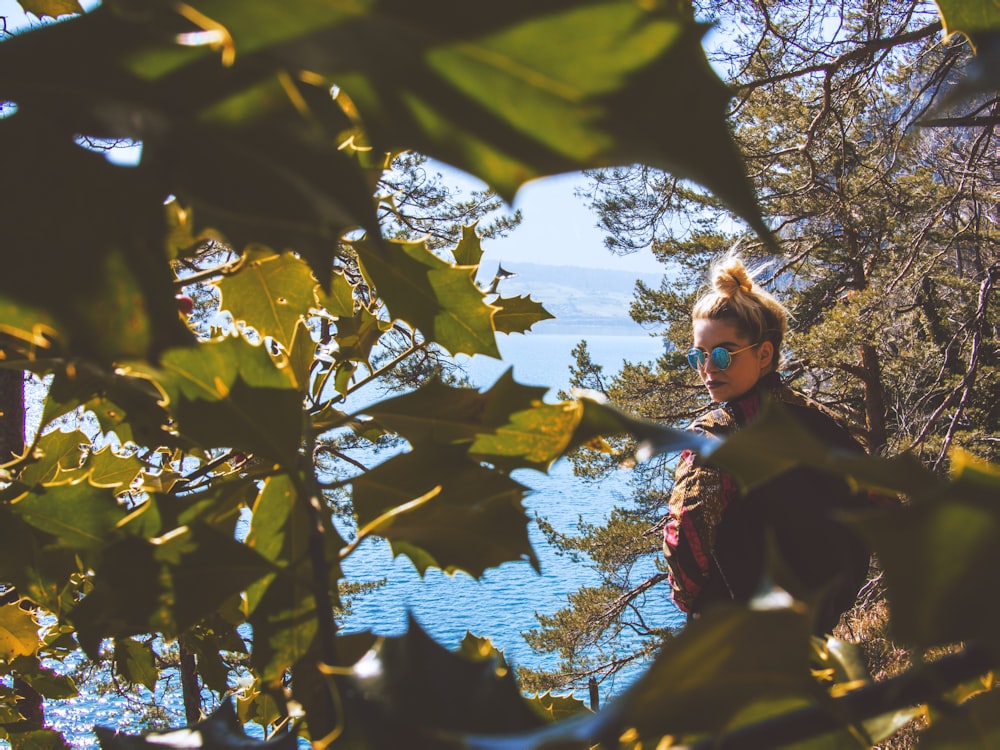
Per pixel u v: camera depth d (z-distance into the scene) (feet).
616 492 43.27
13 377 9.80
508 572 96.63
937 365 36.29
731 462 0.92
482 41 0.70
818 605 0.77
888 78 29.48
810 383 44.86
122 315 0.91
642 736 0.75
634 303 43.70
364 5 0.70
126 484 2.98
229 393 1.56
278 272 2.34
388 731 0.85
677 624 40.45
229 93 0.84
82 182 0.88
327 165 0.85
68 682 4.34
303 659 1.65
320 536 1.49
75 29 0.82
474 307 2.18
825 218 36.86
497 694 0.92
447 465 1.62
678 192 37.65
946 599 0.67
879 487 0.87
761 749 0.87
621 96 0.70
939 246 36.68
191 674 13.64
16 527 2.23
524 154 0.75
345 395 2.97
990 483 0.66
